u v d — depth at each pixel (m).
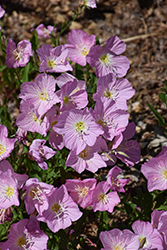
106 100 0.74
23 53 0.83
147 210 0.78
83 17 1.25
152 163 0.75
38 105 0.75
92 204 0.75
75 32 0.81
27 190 0.71
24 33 1.20
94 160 0.75
